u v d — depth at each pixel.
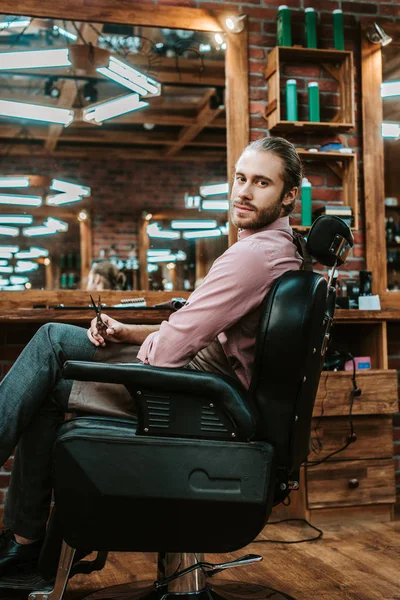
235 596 1.73
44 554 1.63
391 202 3.57
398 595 1.97
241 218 1.59
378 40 3.54
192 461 1.37
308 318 1.41
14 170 9.38
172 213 9.53
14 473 1.74
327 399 2.88
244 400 1.40
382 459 2.96
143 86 4.88
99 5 3.34
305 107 3.53
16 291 3.22
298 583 2.09
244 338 1.54
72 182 9.58
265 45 3.50
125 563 2.35
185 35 3.77
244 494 1.36
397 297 3.50
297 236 1.61
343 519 2.92
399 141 3.60
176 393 1.39
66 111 5.70
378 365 3.13
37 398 1.63
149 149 9.35
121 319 2.81
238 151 3.42
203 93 5.52
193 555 1.67
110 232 9.70
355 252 3.52
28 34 4.02
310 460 2.88
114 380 1.36
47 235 9.43
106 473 1.37
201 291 1.49
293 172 1.59
